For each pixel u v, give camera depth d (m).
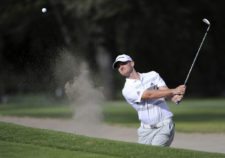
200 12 97.56
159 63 101.38
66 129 39.44
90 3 81.50
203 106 71.06
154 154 20.80
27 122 43.72
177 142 34.00
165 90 22.36
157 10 88.88
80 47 86.12
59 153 20.56
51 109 63.19
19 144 21.77
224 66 110.62
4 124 24.42
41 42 53.69
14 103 86.25
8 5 89.19
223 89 114.81
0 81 95.06
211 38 100.88
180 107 69.25
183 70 105.56
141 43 93.31
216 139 35.53
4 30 88.56
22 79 37.50
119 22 87.44
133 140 34.69
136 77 22.86
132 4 85.81
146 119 22.70
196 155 21.11
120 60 22.70
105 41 90.06
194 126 44.44
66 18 86.62
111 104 76.62
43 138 22.62
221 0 97.94
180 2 94.00
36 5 86.44
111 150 21.16
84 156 20.23
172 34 92.81
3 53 88.38
